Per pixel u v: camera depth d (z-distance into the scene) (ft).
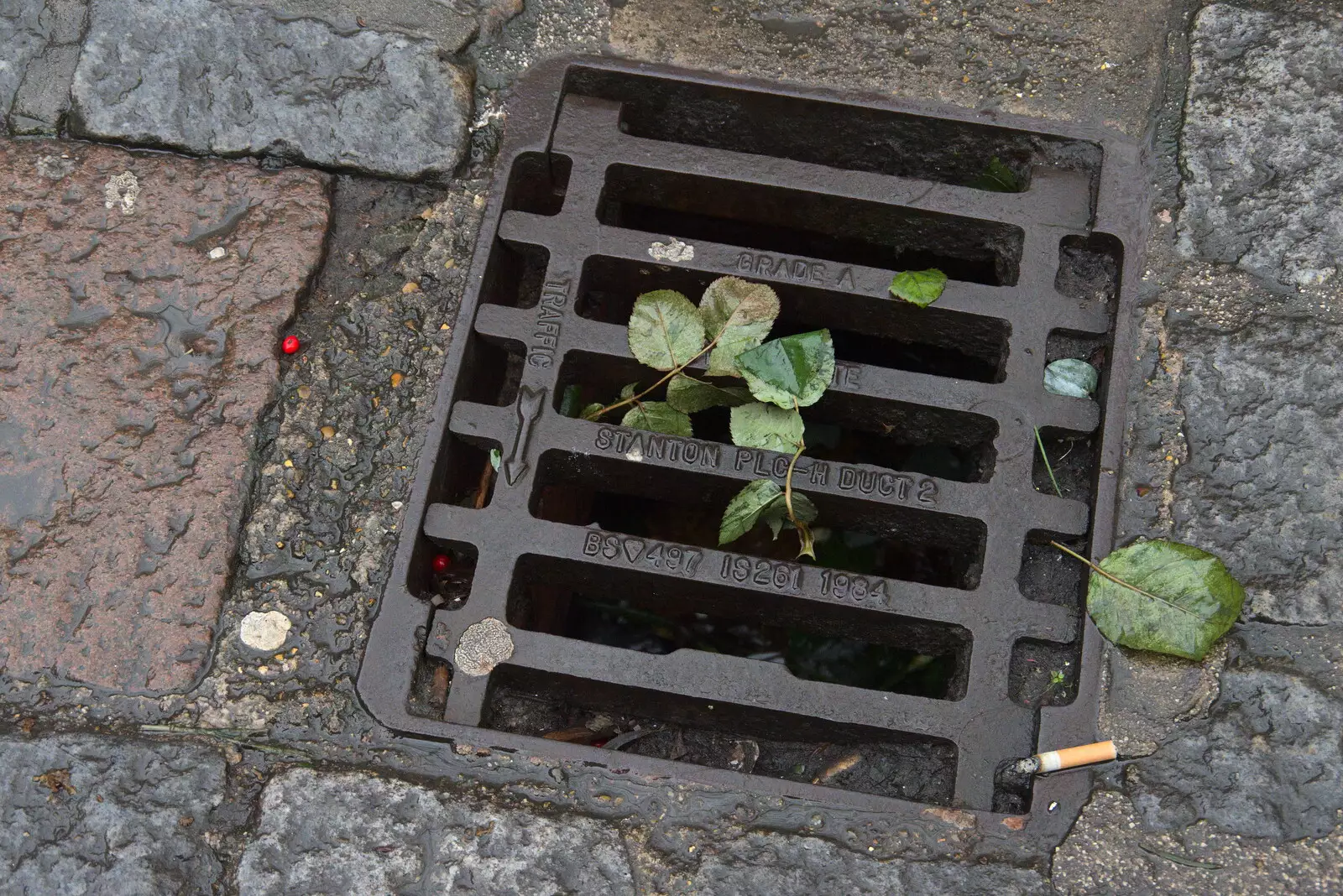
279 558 6.11
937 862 5.45
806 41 7.06
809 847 5.48
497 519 6.08
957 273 7.50
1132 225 6.52
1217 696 5.66
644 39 7.09
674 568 5.97
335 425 6.36
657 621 7.87
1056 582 6.06
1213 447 6.08
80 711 5.84
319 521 6.17
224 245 6.67
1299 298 6.32
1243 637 5.75
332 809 5.59
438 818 5.56
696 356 6.23
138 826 5.58
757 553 8.05
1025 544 6.04
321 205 6.78
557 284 6.52
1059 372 6.34
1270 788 5.49
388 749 5.73
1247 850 5.41
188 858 5.55
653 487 6.46
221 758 5.73
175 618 5.97
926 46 7.01
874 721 5.71
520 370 6.78
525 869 5.47
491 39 7.09
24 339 6.44
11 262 6.59
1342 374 6.15
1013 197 6.66
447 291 6.63
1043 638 5.85
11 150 6.89
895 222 6.86
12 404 6.31
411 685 5.86
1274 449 6.05
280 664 5.90
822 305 6.63
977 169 7.10
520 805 5.58
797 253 7.77
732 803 5.57
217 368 6.43
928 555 7.90
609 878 5.46
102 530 6.11
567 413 6.86
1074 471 6.27
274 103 6.92
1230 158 6.62
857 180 6.73
